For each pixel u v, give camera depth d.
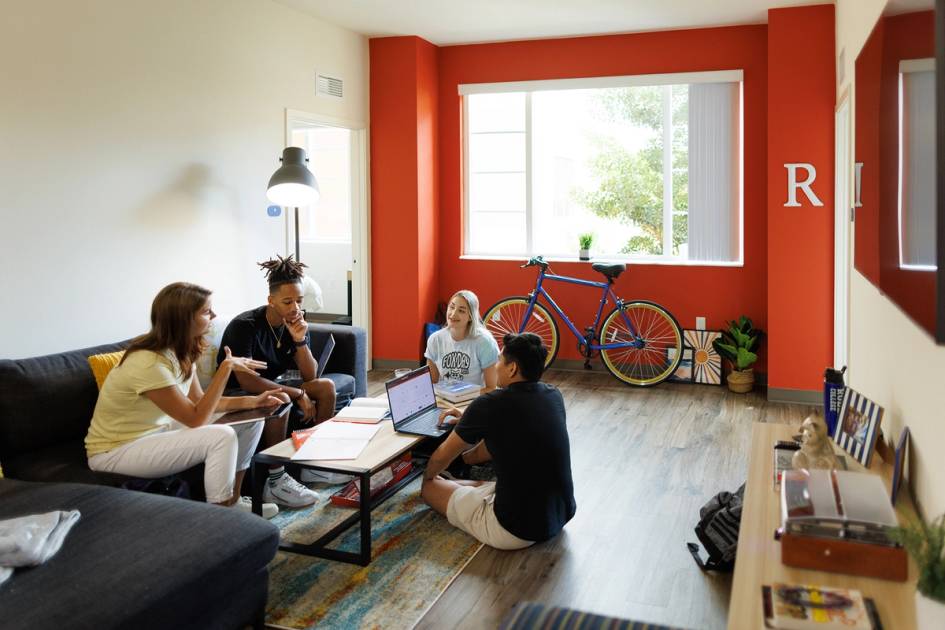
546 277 6.57
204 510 2.57
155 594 2.07
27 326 3.62
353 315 6.72
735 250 6.31
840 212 5.14
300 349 4.08
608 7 5.54
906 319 2.30
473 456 3.72
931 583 1.48
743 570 1.79
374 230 6.67
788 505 1.86
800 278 5.58
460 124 6.90
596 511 3.60
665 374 6.23
